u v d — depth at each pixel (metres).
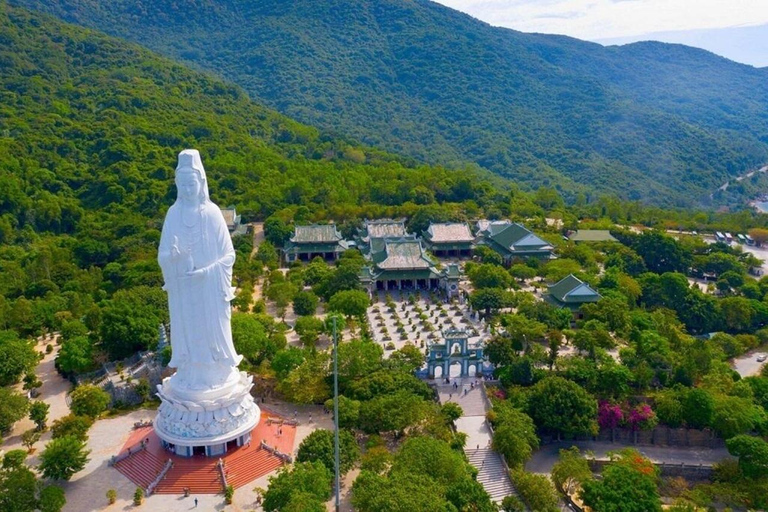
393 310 136.62
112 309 106.62
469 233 178.50
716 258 167.75
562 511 76.88
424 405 85.06
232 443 78.25
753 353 124.81
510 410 88.25
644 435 93.62
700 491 80.75
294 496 64.44
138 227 182.25
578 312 128.38
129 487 74.31
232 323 103.81
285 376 96.19
